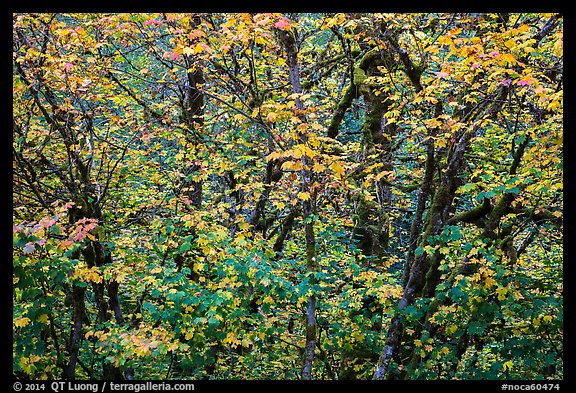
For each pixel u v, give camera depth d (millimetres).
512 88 6102
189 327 5945
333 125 8922
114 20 6641
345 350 7594
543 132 6457
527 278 6730
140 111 7828
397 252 12359
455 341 6953
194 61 7590
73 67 6348
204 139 7555
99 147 6969
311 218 6375
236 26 5961
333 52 10438
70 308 7480
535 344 6426
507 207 7180
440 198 7141
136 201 7848
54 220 5082
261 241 7121
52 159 7367
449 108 8820
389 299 7199
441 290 7035
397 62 8242
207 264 6547
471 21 6906
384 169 8422
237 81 8086
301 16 8500
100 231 6543
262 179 8539
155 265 6160
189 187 8102
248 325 7152
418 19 7832
